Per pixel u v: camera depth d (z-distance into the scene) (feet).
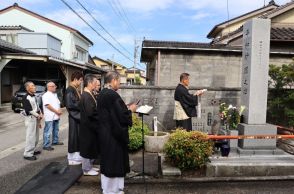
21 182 14.97
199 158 15.40
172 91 24.49
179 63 32.37
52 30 86.89
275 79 22.75
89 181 15.24
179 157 15.53
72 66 59.41
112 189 12.42
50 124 21.62
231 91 24.50
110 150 12.05
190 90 24.27
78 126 17.46
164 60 32.32
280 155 18.11
